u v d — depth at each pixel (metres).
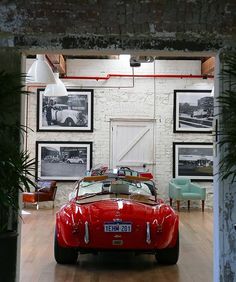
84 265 5.64
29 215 9.91
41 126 11.59
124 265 5.68
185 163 11.59
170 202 11.26
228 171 3.96
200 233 7.97
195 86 11.65
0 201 3.61
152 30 4.23
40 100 11.58
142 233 5.17
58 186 11.56
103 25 4.21
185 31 4.23
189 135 11.64
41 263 5.71
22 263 5.70
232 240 4.09
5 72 4.14
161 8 4.23
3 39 4.18
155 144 11.62
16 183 3.70
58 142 11.57
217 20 4.23
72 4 4.21
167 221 5.34
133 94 11.65
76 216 5.26
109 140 11.61
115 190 6.05
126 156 11.59
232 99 3.80
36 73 7.46
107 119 11.62
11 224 4.10
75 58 11.60
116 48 4.22
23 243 6.93
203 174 11.56
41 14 4.19
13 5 4.19
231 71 3.92
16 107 4.13
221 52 4.21
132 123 11.65
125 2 4.23
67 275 5.17
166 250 5.59
